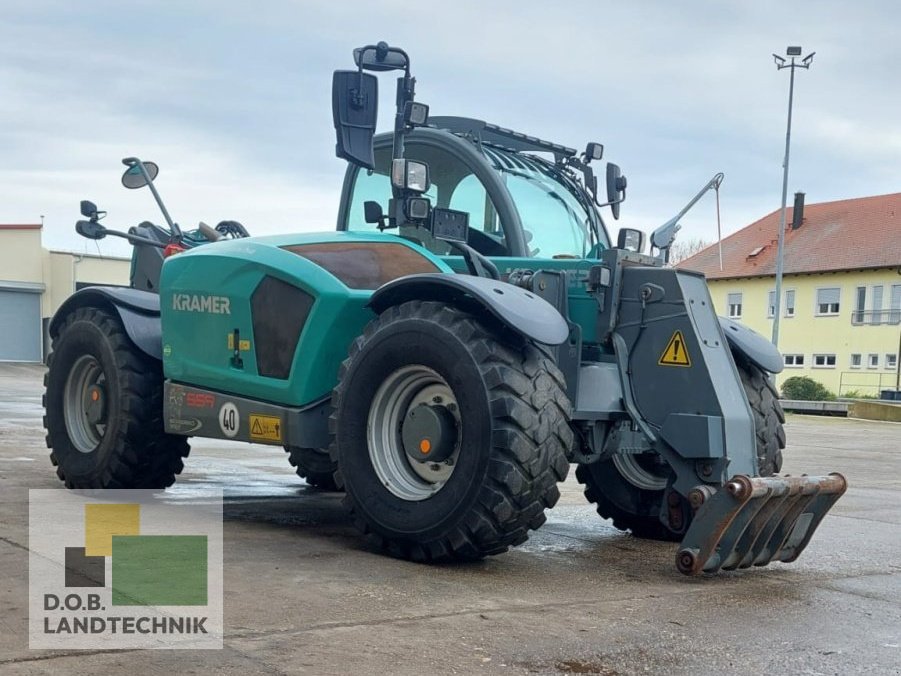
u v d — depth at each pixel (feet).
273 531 14.60
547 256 15.52
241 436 15.16
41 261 113.80
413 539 12.65
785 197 100.83
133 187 19.94
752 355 15.37
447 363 12.42
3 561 11.47
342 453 13.41
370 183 16.48
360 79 14.14
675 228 15.56
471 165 15.42
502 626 9.89
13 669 7.91
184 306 16.08
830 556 14.83
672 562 13.98
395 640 9.19
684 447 12.96
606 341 13.85
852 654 9.57
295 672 8.11
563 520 17.69
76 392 18.16
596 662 8.93
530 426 12.01
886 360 141.90
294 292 14.46
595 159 17.44
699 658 9.20
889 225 147.64
